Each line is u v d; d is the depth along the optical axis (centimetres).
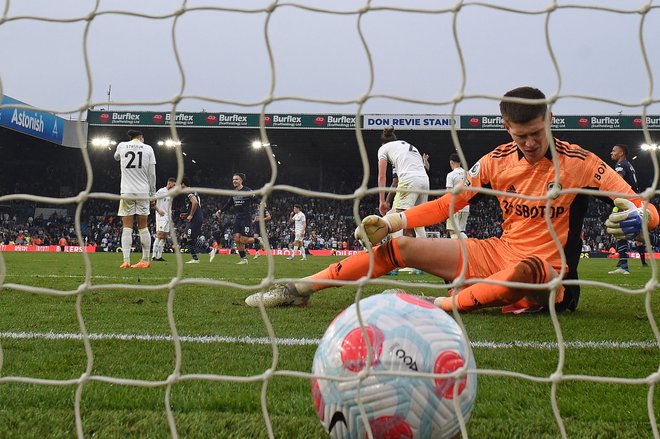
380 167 818
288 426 183
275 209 3712
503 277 348
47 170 3662
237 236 1309
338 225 3616
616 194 155
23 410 197
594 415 196
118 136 3106
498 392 222
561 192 154
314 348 302
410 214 370
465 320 393
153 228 3250
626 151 895
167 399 154
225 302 492
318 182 3925
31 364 263
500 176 380
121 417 191
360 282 153
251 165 3897
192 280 161
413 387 151
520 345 312
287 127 2867
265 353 289
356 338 158
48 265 1152
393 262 382
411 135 3016
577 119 2681
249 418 191
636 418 193
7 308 450
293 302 450
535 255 357
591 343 319
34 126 2684
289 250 3008
